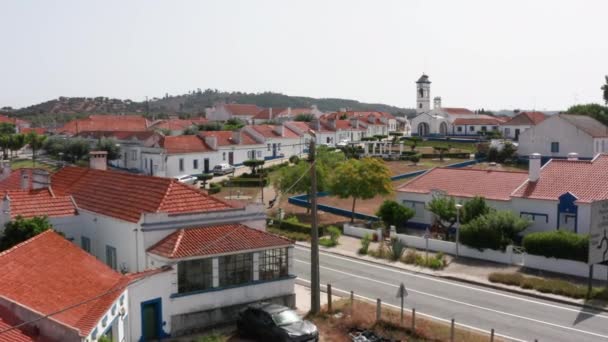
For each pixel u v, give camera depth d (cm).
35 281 2159
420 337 2500
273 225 5153
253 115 15712
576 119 8350
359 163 5328
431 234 4622
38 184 3797
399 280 3556
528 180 4531
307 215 5694
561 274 3591
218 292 2684
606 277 3416
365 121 13362
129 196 3275
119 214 3073
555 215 4166
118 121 12319
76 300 2066
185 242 2700
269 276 2869
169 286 2542
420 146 10925
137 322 2430
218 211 2966
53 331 1805
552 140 8162
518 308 3002
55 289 2131
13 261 2277
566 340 2538
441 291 3322
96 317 1878
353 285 3441
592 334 2612
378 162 5316
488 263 3888
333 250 4359
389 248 4162
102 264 2555
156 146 7906
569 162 4575
